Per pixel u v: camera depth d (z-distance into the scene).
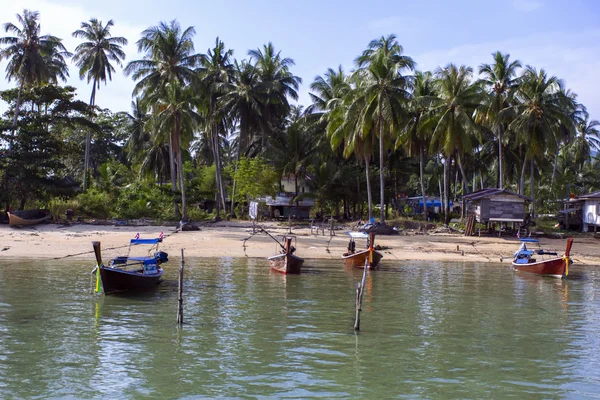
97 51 60.50
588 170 85.94
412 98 49.78
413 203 72.75
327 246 38.19
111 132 84.56
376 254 29.45
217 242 38.19
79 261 29.39
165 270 27.86
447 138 48.38
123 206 53.97
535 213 62.56
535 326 17.66
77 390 11.55
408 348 14.92
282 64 64.62
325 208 68.50
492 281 26.70
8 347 14.29
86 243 35.69
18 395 11.24
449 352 14.65
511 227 51.31
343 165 61.25
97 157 81.88
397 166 62.41
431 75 55.91
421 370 13.16
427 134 54.12
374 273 28.52
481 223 50.47
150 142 68.44
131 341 15.01
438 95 52.25
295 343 15.11
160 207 54.78
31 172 50.44
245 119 59.22
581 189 79.56
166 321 17.22
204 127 62.91
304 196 59.47
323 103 62.41
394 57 48.62
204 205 73.31
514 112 51.22
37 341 14.84
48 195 52.66
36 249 32.97
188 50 52.97
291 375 12.61
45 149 52.16
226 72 59.53
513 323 18.02
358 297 16.69
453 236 46.31
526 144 51.91
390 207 70.94
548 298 22.52
